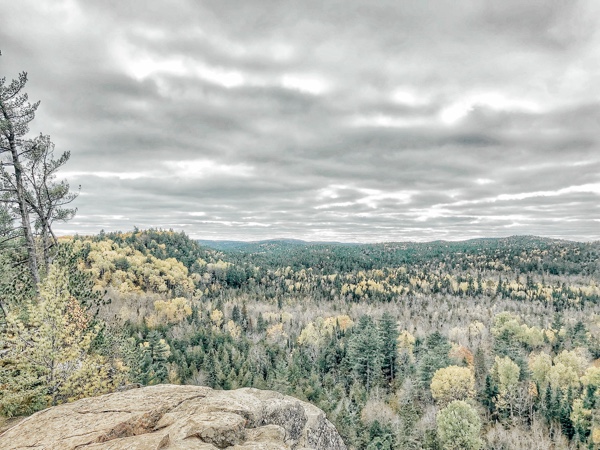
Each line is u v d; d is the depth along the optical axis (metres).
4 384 16.80
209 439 9.09
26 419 10.91
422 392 88.50
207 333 130.62
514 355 104.69
